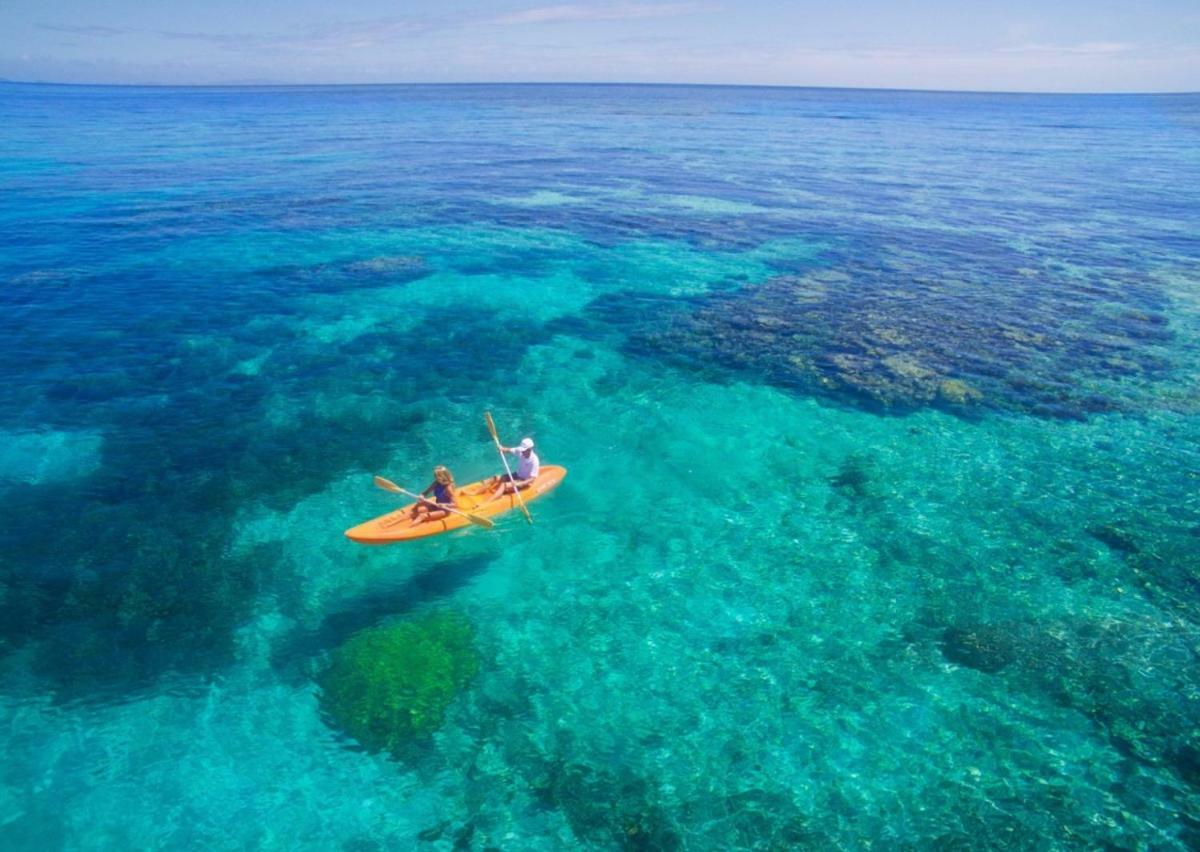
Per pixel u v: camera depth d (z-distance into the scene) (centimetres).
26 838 821
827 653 1115
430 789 901
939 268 2884
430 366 2022
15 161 4988
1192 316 2372
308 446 1622
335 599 1205
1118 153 6888
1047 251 3162
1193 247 3253
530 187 4516
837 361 2036
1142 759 930
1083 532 1372
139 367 1931
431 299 2506
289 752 940
